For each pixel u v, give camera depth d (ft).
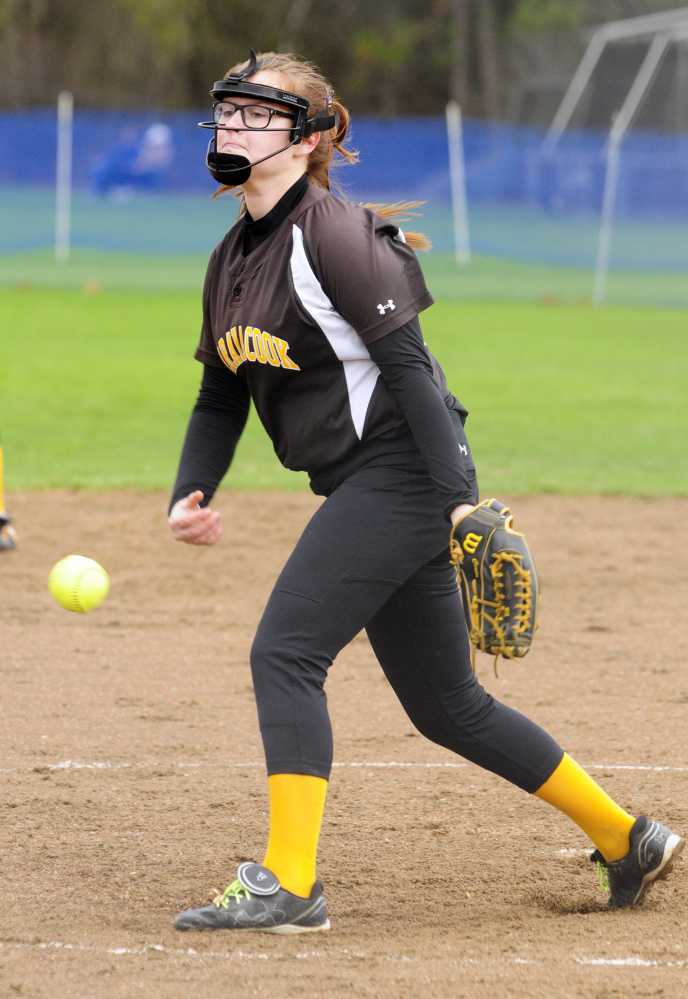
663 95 508.53
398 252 36.22
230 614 78.74
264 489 115.34
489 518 36.19
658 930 38.24
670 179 354.13
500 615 36.52
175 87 605.31
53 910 39.86
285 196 36.86
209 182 355.56
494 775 53.47
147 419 144.66
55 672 66.80
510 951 36.45
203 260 344.28
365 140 346.95
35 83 595.47
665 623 78.07
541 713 61.57
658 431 142.72
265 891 37.19
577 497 112.68
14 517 102.32
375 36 641.81
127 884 42.09
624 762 54.54
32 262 329.11
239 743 56.95
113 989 33.76
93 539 96.27
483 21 641.40
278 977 34.37
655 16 554.87
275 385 37.81
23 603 79.71
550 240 344.28
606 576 88.58
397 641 39.04
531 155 353.92
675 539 99.25
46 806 48.93
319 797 37.14
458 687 39.14
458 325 242.99
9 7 581.53
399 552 37.01
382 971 34.88
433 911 40.14
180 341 213.87
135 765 53.78
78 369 179.83
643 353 210.79
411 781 52.49
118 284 298.15
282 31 627.46
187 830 47.01
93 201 342.85
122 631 74.79
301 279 35.86
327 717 37.37
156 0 576.20
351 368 36.88
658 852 39.24
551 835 47.03
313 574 36.88
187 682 65.72
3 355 189.88
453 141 343.05
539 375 183.62
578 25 623.36
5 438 131.85
